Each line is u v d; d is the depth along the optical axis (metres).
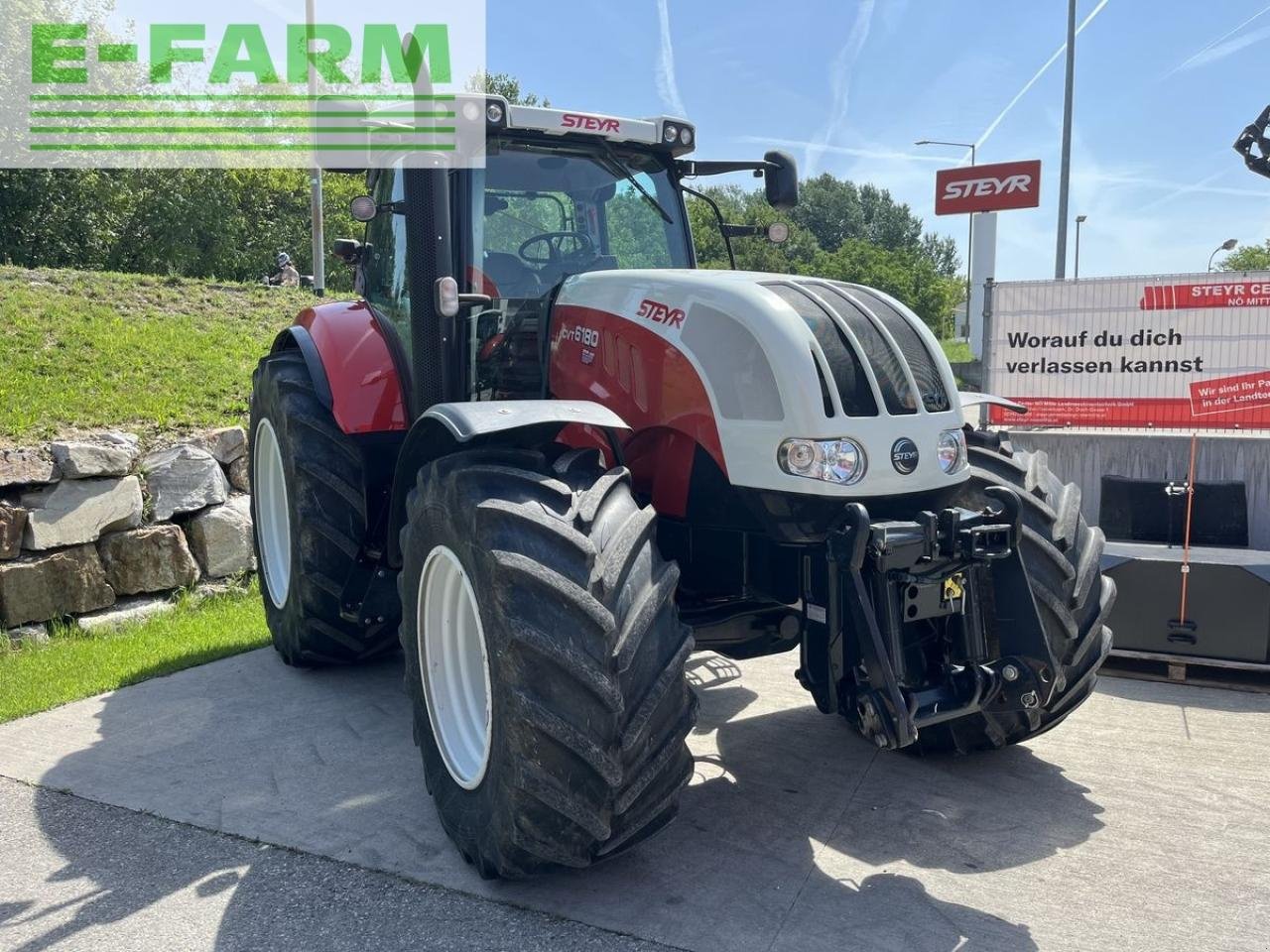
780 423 2.97
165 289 10.20
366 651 4.84
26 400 6.46
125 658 5.12
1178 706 4.32
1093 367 6.88
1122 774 3.61
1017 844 3.10
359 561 4.54
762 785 3.55
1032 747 3.89
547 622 2.59
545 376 3.73
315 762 3.84
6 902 2.88
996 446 4.03
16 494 5.49
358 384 4.37
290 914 2.78
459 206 3.77
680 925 2.67
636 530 2.78
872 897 2.79
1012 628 3.10
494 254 3.88
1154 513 5.65
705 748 3.91
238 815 3.38
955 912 2.71
